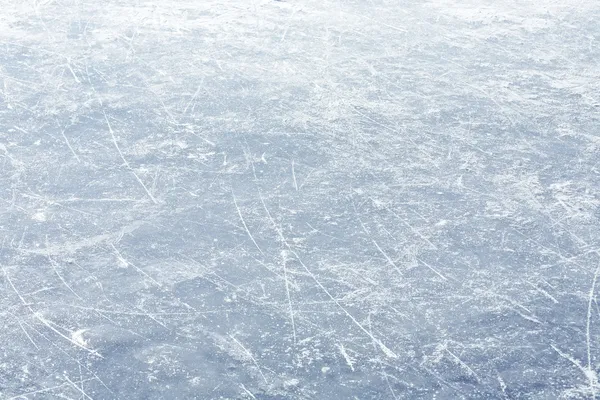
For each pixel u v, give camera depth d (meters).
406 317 3.12
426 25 6.23
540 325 3.07
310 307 3.17
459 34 6.06
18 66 5.34
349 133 4.54
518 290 3.27
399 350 2.95
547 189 4.00
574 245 3.56
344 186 4.02
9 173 4.07
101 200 3.85
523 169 4.19
